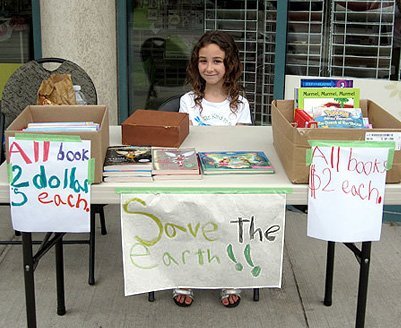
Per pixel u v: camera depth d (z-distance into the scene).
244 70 4.48
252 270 2.32
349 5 4.14
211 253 2.30
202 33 4.54
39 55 4.62
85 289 3.31
